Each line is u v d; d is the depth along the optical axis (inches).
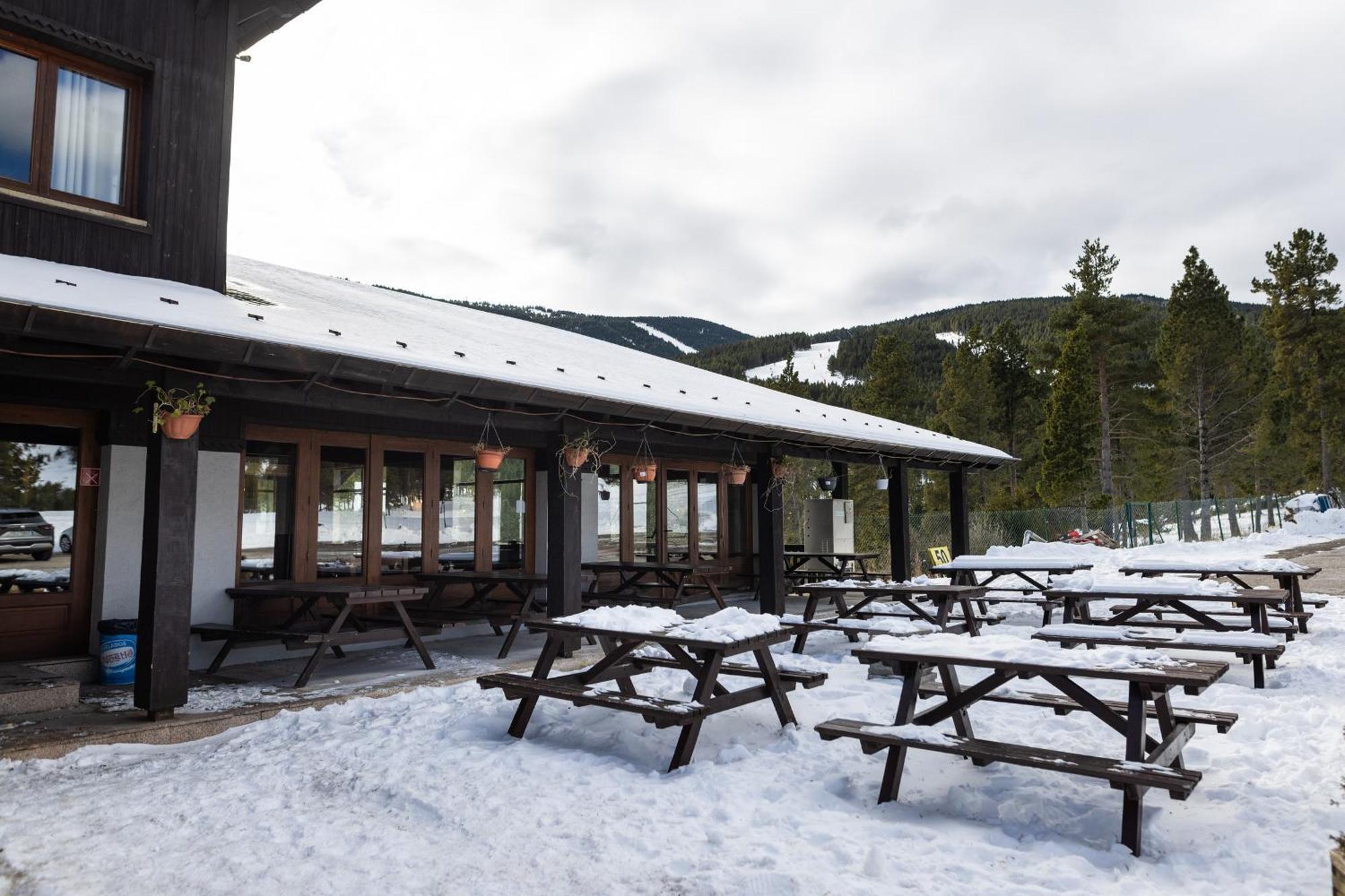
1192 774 117.6
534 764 170.6
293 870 120.5
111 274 235.9
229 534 299.9
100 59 251.9
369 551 353.1
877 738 142.5
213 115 274.8
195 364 202.7
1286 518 1296.8
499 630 364.5
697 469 533.6
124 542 269.1
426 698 234.8
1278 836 126.0
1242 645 221.3
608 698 175.0
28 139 239.3
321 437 338.6
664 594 499.2
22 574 254.8
